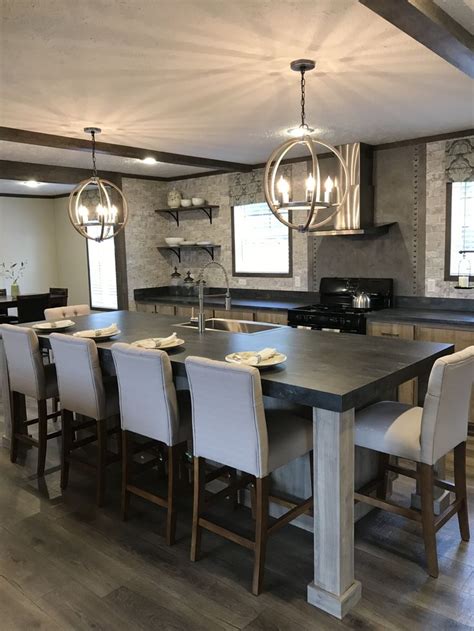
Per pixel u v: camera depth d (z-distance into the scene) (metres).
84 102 3.37
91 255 8.45
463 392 2.38
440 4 2.10
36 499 3.17
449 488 2.60
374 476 2.91
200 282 3.63
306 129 2.92
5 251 8.68
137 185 6.70
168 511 2.64
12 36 2.32
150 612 2.15
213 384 2.27
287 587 2.29
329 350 2.85
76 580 2.37
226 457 2.33
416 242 4.92
